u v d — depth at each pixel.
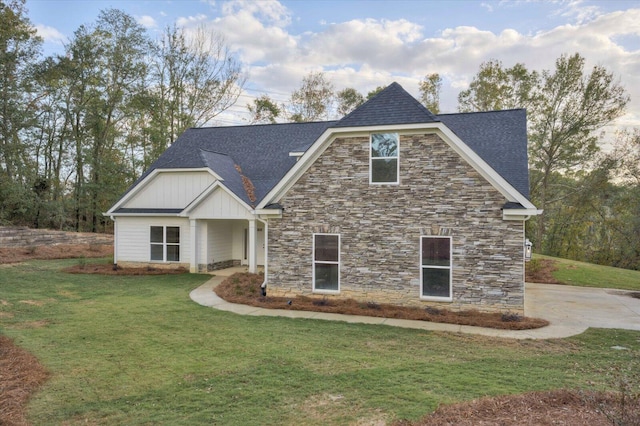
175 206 20.41
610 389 6.39
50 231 27.03
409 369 7.39
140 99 36.56
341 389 6.50
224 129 24.89
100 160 36.66
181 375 7.14
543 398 5.96
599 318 12.05
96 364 7.66
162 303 13.22
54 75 32.97
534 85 35.38
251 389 6.54
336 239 13.64
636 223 31.91
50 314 11.52
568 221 36.97
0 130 30.06
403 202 12.83
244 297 14.17
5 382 6.77
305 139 22.48
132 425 5.44
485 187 11.98
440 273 12.46
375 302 13.09
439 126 12.16
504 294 11.77
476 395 6.17
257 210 14.23
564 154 33.91
